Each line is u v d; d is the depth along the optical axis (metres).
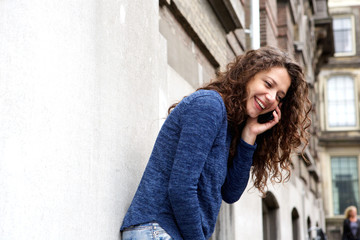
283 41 14.04
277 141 3.00
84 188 2.34
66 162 2.22
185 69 5.50
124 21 2.92
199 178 2.42
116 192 2.64
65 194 2.20
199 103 2.38
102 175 2.51
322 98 33.31
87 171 2.38
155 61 3.46
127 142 2.84
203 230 2.45
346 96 33.25
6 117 1.92
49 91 2.14
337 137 32.22
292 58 2.69
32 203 2.00
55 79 2.19
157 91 3.45
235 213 6.72
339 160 32.41
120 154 2.73
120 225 2.63
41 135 2.08
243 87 2.62
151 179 2.45
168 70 4.70
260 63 2.59
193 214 2.31
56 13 2.22
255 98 2.61
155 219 2.39
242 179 2.77
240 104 2.58
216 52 6.84
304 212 14.60
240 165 2.75
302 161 15.35
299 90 2.81
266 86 2.60
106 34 2.67
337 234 28.45
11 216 1.91
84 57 2.42
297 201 13.37
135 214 2.45
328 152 32.50
